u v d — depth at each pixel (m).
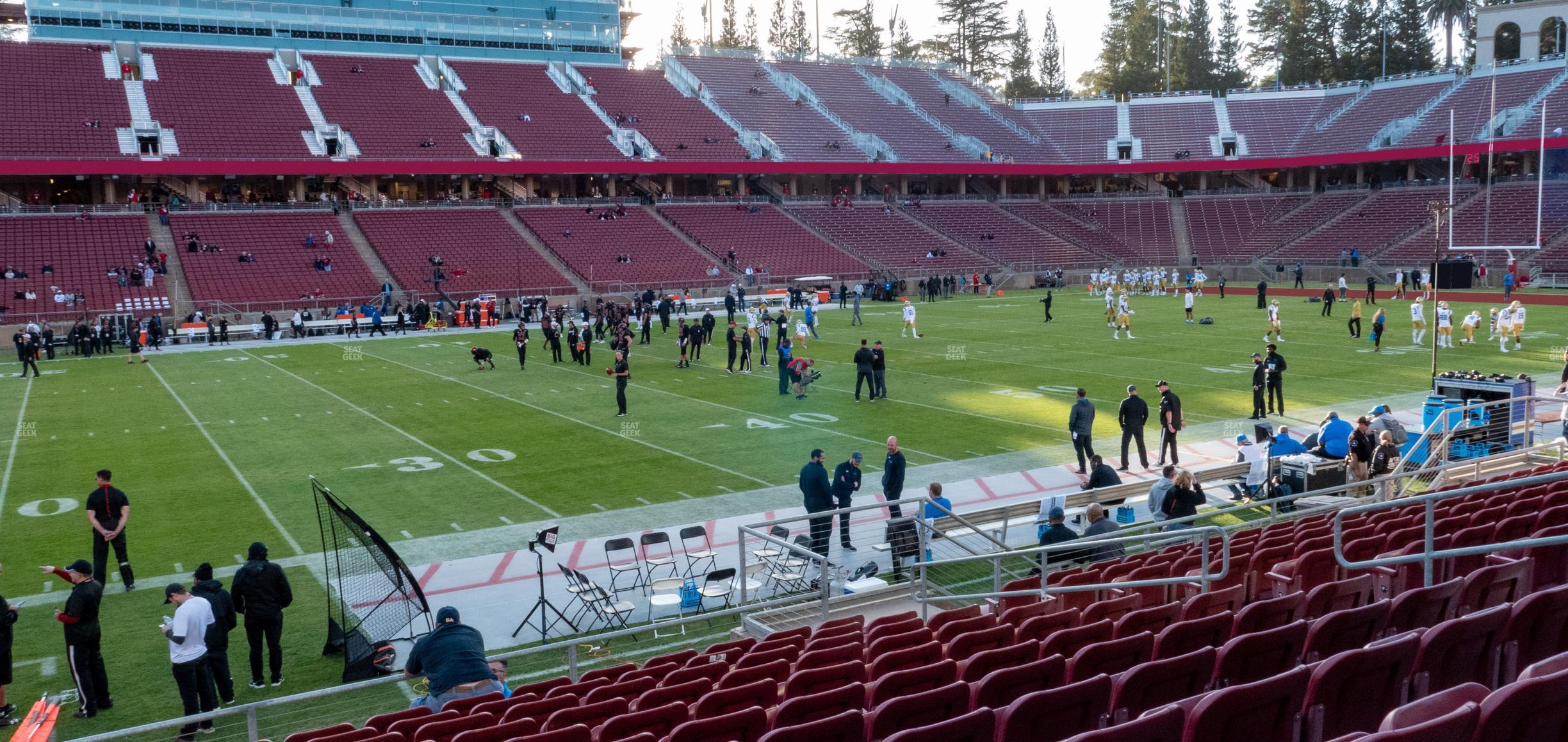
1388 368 30.23
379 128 64.69
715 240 66.75
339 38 75.06
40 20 67.12
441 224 61.16
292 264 54.25
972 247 72.88
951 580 14.20
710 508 17.81
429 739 7.22
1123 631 8.15
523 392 30.14
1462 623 5.89
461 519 17.45
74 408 28.58
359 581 13.45
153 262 50.62
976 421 24.55
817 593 13.14
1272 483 17.14
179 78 64.19
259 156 59.06
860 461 15.96
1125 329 40.41
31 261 49.69
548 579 14.64
